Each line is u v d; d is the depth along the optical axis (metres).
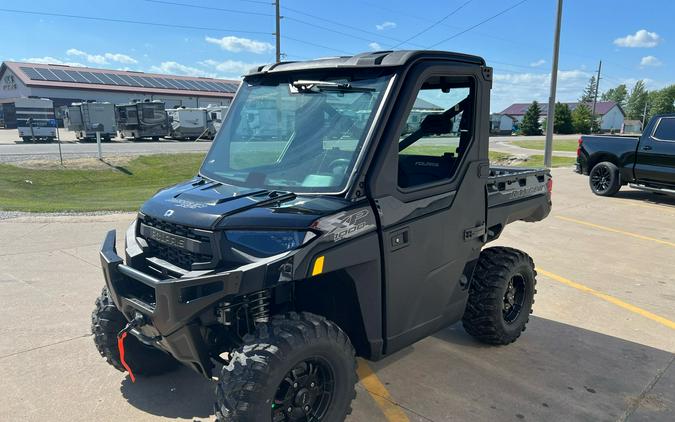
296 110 3.23
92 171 19.08
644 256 7.27
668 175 11.09
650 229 9.05
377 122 2.88
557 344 4.41
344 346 2.74
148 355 3.61
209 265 2.61
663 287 5.92
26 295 5.34
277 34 32.00
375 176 2.83
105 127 33.47
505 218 4.05
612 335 4.61
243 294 2.52
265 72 3.53
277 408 2.63
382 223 2.86
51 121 32.22
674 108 127.00
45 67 58.16
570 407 3.45
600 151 12.61
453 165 3.46
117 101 56.97
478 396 3.57
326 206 2.70
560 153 30.81
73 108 33.84
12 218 9.23
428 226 3.19
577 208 11.09
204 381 3.72
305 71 3.31
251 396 2.39
